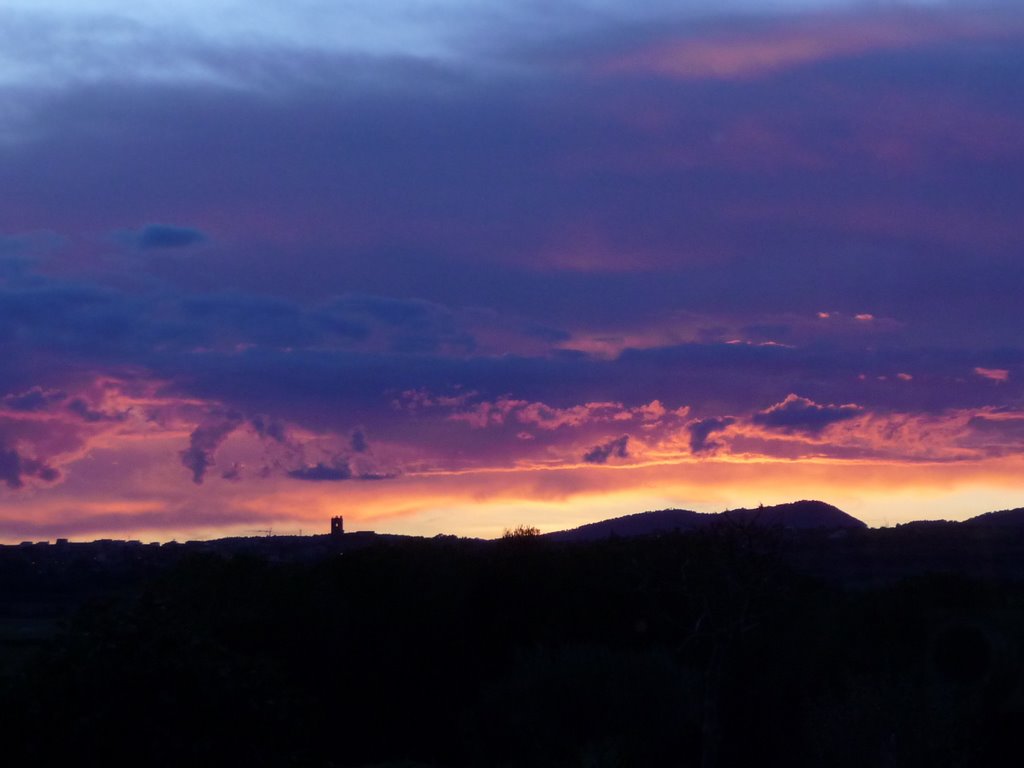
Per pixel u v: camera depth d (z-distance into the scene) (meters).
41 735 12.99
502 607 38.06
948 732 24.00
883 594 34.66
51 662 13.39
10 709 13.11
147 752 13.12
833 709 25.28
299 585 37.06
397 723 36.28
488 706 30.50
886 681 25.47
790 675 31.39
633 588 35.88
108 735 13.05
